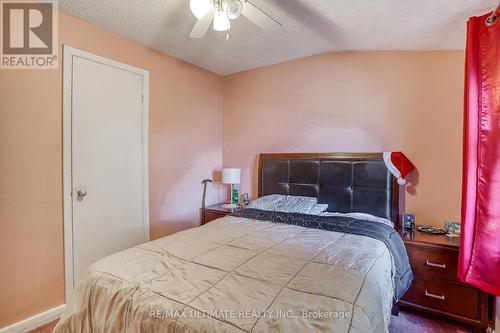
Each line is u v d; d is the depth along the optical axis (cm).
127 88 258
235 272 133
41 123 201
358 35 240
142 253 158
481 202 172
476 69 175
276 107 335
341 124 293
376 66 275
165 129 297
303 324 92
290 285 119
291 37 253
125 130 257
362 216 249
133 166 265
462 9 181
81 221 226
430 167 252
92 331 127
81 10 208
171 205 306
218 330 92
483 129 172
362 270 135
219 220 245
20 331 192
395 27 217
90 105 229
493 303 187
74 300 138
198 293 113
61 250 214
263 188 330
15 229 190
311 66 309
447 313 200
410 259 213
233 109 371
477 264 172
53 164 208
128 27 236
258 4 196
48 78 204
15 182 190
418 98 258
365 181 267
